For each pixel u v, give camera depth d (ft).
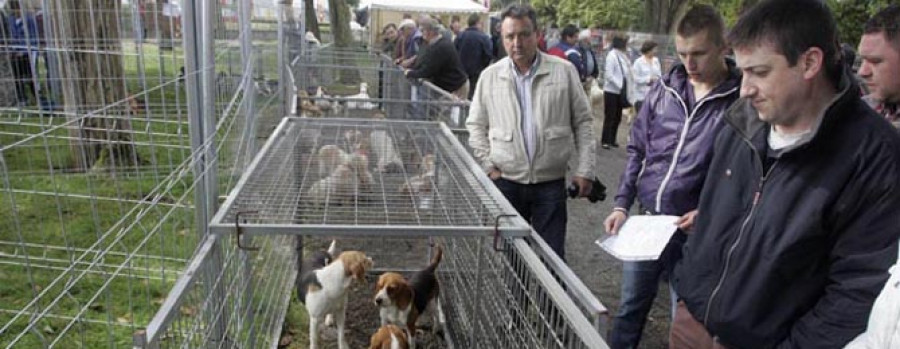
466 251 9.25
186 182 8.14
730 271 5.10
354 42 75.72
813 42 4.33
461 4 61.41
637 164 8.93
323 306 9.32
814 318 4.47
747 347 5.05
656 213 8.29
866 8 33.86
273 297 9.81
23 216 10.13
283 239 10.82
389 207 7.05
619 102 27.53
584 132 10.54
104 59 10.07
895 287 3.67
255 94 13.03
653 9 55.36
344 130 11.02
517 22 9.81
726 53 7.73
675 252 8.19
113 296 9.73
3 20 10.55
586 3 89.30
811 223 4.43
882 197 4.15
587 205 19.16
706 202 5.62
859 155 4.24
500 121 10.38
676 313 6.08
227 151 8.30
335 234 5.80
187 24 6.46
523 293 5.92
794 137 4.68
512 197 10.46
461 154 9.41
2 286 9.61
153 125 9.25
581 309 4.91
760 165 5.00
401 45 37.60
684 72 8.32
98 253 6.43
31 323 5.70
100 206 9.89
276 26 19.90
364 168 8.41
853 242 4.25
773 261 4.66
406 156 9.77
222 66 8.97
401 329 9.04
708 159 7.80
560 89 10.17
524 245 5.84
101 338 8.77
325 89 33.35
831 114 4.31
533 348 5.56
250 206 6.48
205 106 6.63
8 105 10.15
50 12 10.55
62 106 10.08
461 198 7.43
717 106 7.79
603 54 47.01
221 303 5.81
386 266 12.61
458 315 9.80
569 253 14.99
